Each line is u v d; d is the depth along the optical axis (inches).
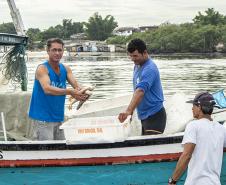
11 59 355.6
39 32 5423.2
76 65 1660.9
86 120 247.6
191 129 171.2
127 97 321.7
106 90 776.3
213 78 1024.2
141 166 246.2
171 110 273.7
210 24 3981.3
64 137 254.2
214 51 3518.7
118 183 246.4
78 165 244.4
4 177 247.3
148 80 240.5
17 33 352.8
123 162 245.0
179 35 3565.5
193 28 3745.1
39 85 243.4
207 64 1699.1
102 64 1733.5
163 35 3666.3
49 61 242.1
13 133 267.3
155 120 251.8
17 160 244.1
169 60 2129.7
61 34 6304.1
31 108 247.9
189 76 1084.5
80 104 277.3
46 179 245.8
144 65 245.4
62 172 245.4
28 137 269.3
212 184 167.2
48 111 245.3
